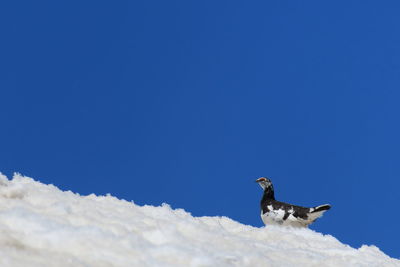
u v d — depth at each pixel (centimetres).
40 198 1719
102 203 1902
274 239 2158
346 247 2248
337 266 1844
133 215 1789
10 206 1603
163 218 1895
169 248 1439
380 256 2223
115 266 1327
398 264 2167
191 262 1404
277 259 1758
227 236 1817
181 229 1720
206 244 1612
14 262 1224
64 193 1953
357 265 1897
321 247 2183
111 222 1630
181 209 2202
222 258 1508
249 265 1543
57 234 1414
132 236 1480
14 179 1978
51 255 1313
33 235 1405
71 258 1312
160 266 1357
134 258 1373
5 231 1400
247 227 2338
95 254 1359
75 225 1531
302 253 1945
